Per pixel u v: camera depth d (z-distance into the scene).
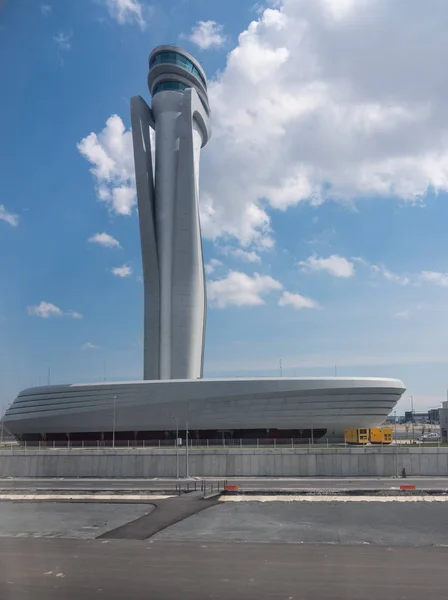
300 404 81.50
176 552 20.58
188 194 89.06
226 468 51.94
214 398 80.94
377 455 51.16
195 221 88.94
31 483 47.81
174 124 92.00
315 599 14.60
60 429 87.19
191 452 52.62
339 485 42.69
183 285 87.88
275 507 31.64
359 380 82.19
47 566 18.33
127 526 26.36
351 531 24.88
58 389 86.88
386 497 34.56
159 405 81.94
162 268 88.81
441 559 19.25
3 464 54.88
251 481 46.75
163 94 92.75
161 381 82.44
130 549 21.17
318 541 22.75
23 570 17.78
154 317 88.12
